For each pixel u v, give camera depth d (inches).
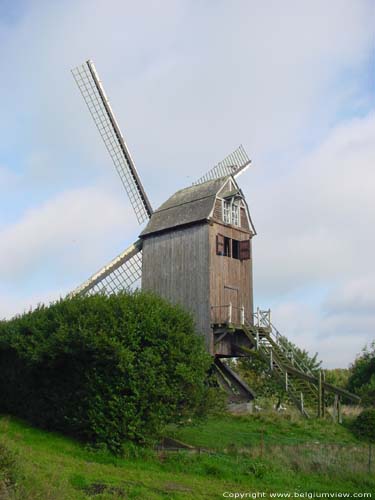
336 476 720.3
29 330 954.1
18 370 964.0
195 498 579.8
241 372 1707.7
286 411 1189.7
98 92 1648.6
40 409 905.5
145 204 1547.7
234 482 674.2
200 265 1284.4
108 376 806.5
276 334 1307.8
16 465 529.0
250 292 1365.7
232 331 1233.4
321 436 992.2
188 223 1317.7
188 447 832.9
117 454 765.3
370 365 1900.8
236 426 1041.5
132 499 551.5
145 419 802.2
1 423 864.9
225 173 1546.5
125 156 1604.3
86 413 808.3
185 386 848.9
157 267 1376.7
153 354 822.5
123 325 822.5
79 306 908.0
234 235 1360.7
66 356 850.1
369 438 1003.3
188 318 917.2
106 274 1370.6
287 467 746.8
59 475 578.6
